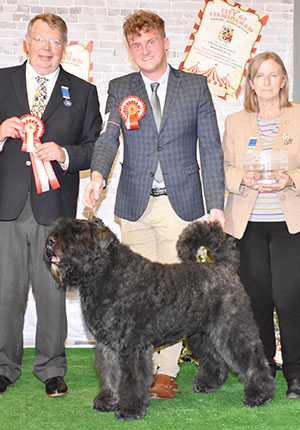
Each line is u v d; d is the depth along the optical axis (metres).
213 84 6.97
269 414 4.04
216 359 4.62
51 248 3.78
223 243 4.22
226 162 4.88
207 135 4.54
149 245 4.67
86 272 3.78
